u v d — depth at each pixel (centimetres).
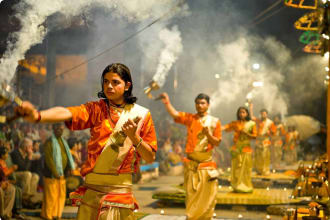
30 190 903
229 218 736
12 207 680
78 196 312
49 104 1434
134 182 1262
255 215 777
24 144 888
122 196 304
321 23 381
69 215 746
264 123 1230
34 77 1266
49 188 709
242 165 913
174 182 1324
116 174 304
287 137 1752
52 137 728
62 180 723
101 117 307
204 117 640
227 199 825
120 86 306
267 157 1216
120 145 303
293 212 473
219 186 1020
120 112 312
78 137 1194
